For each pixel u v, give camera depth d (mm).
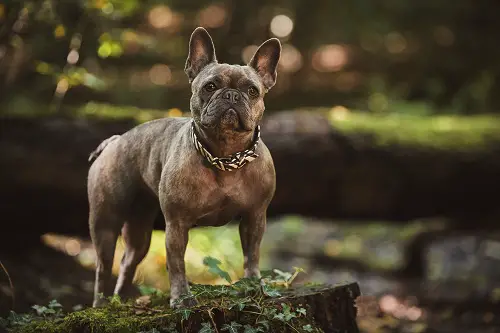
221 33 17031
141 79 15781
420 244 12906
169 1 16016
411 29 18141
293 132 9008
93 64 13312
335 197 9203
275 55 5285
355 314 6098
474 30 17781
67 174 8461
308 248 14547
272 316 5246
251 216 5402
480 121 9812
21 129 8508
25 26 9516
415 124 9477
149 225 6258
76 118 8766
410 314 10023
